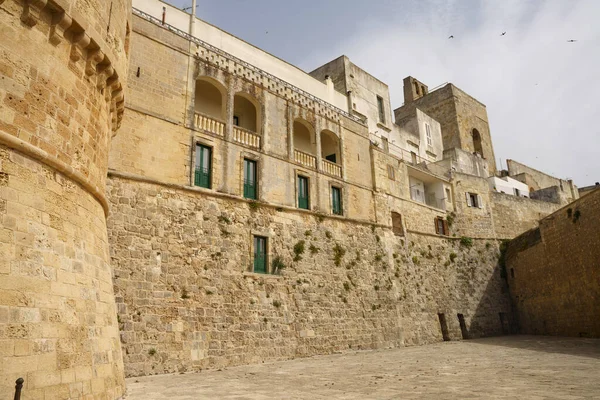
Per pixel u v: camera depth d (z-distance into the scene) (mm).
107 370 10891
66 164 10867
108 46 12773
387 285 34688
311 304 28375
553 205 57281
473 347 30578
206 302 22891
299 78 36750
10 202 9180
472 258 45188
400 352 28406
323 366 21469
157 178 23031
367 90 46688
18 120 9688
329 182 33344
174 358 20719
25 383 8320
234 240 25438
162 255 21984
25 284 8938
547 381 14164
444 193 46344
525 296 43188
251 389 14445
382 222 36781
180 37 26375
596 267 32906
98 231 12414
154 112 23906
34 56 10312
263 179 28516
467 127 64312
